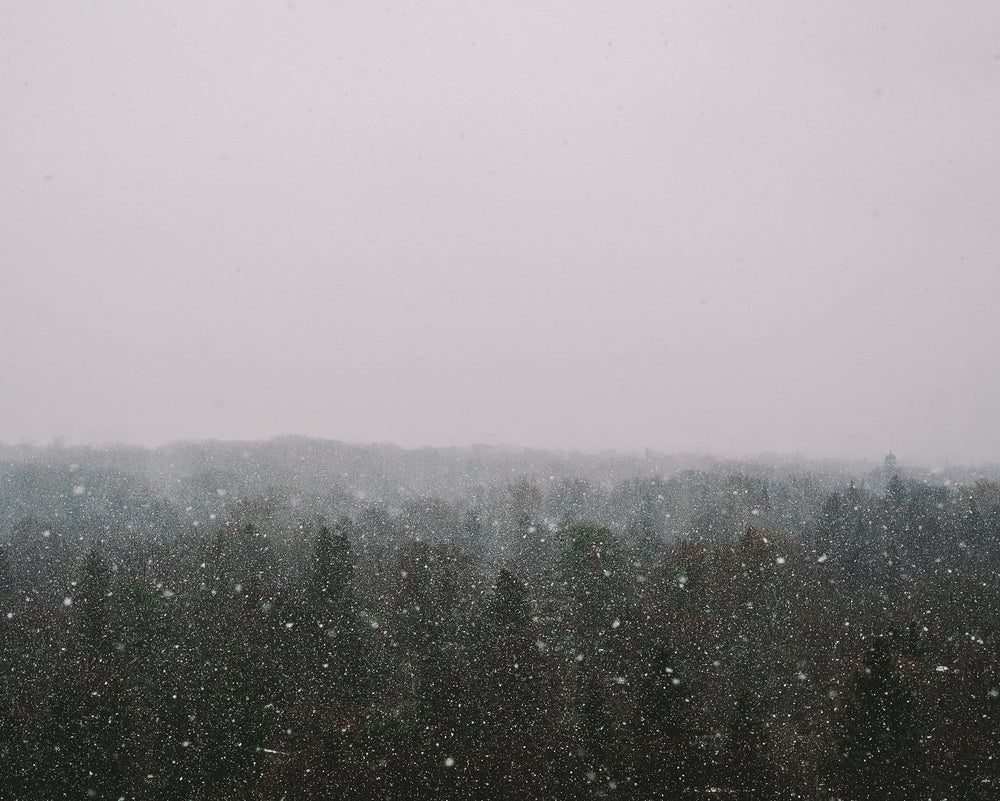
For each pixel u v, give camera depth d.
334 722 41.16
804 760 39.28
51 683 42.22
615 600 51.16
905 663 45.19
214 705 40.47
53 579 61.44
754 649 48.16
